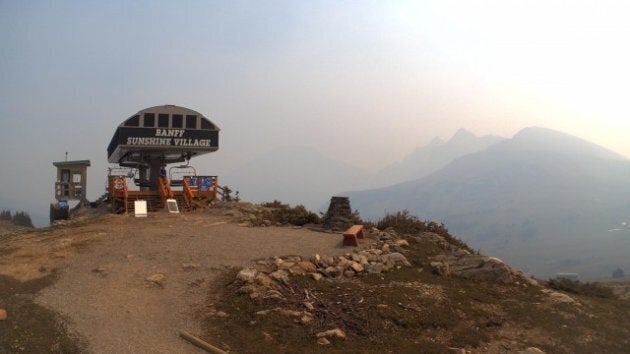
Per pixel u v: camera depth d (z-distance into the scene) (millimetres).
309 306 11516
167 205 24656
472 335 11055
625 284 22047
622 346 11172
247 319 10797
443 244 18766
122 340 9422
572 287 16281
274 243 16828
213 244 16391
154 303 11477
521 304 13344
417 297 12930
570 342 11117
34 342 8875
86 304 10969
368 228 19969
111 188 25953
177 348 9352
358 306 11836
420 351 9969
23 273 12883
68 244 15977
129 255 14734
